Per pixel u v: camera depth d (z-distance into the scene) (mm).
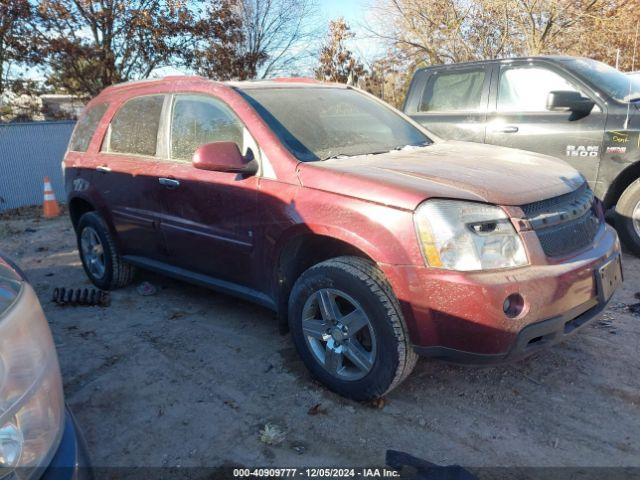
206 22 18547
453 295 2764
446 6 18672
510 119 6133
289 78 4750
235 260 3904
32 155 13469
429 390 3393
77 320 4730
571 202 3229
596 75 5887
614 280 3307
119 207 4883
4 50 17094
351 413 3184
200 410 3283
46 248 7598
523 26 17453
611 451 2791
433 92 6879
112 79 18125
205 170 3979
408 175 3158
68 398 3479
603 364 3602
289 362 3787
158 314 4762
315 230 3238
